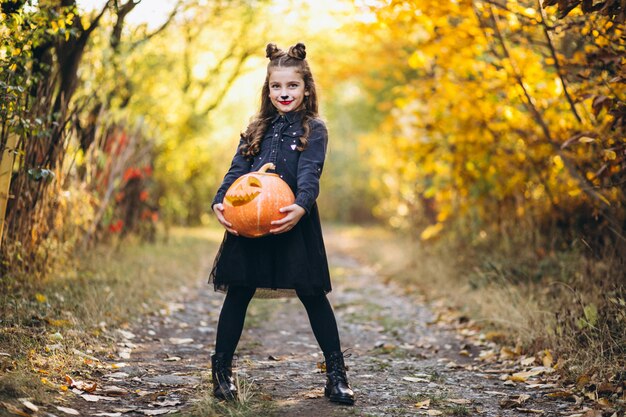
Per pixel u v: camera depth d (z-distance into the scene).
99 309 4.84
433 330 5.35
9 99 4.01
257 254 3.17
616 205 5.05
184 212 13.65
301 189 3.12
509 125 5.93
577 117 4.74
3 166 4.34
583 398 3.30
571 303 4.57
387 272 8.84
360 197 23.06
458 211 8.02
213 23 12.05
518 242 6.67
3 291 4.63
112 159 7.38
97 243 7.38
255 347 4.54
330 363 3.28
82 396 3.13
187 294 6.62
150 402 3.17
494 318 5.08
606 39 4.37
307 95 3.42
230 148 18.14
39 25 4.54
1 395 2.86
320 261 3.22
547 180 6.16
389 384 3.65
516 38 4.93
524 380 3.72
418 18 5.42
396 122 7.82
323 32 13.88
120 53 7.45
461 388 3.61
